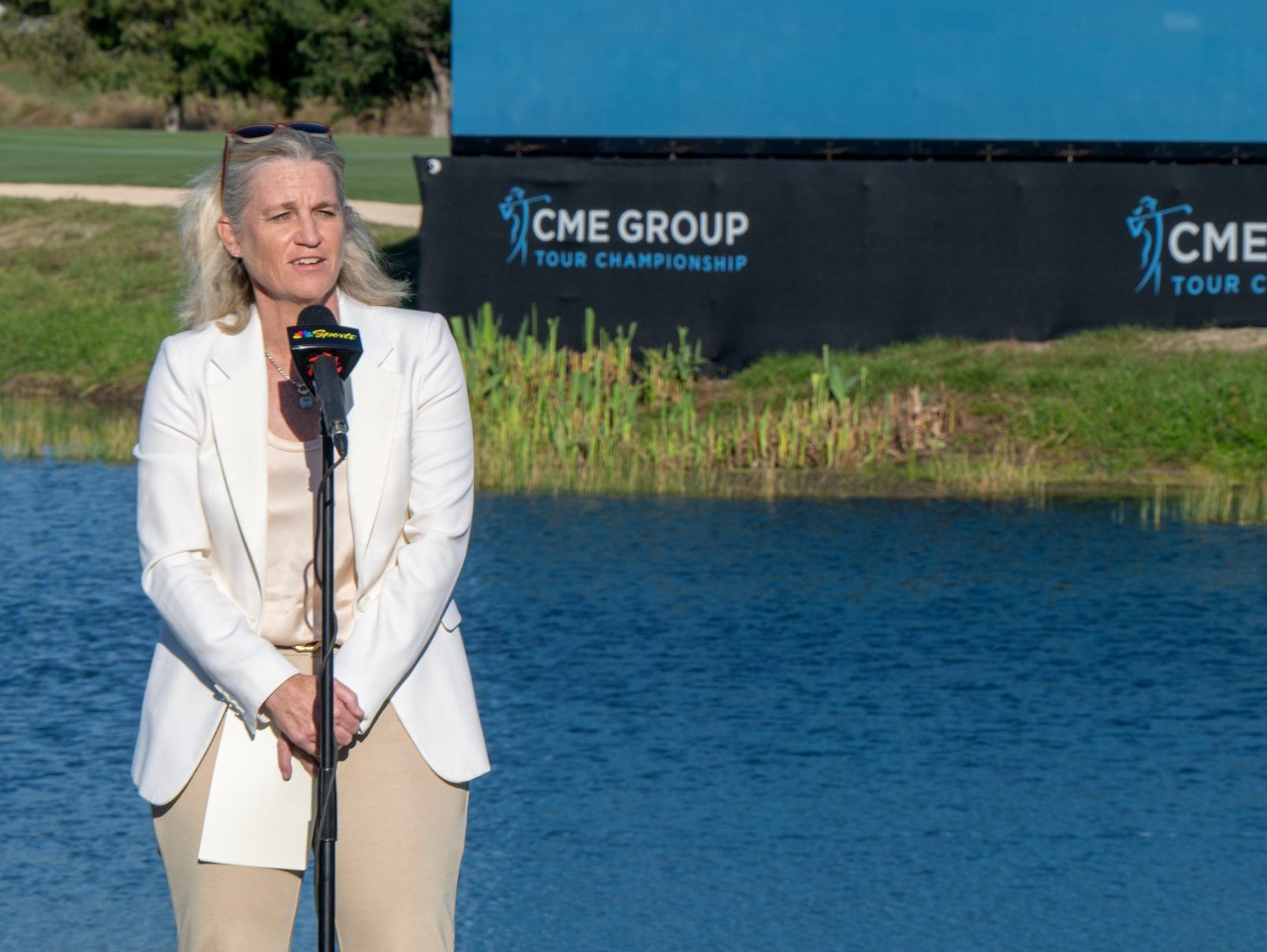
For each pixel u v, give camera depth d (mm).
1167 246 28016
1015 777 10656
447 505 5477
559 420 24406
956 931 8102
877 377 26719
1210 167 27938
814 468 23531
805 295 28141
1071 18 28141
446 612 5559
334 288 5492
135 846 9500
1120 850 9305
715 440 24109
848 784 10500
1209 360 26578
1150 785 10508
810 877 8859
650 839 9477
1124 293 28094
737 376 27891
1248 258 28016
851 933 8078
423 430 5484
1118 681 13039
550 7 28469
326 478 5008
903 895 8594
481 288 28359
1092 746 11359
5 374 34094
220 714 5328
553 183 28234
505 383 25422
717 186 28125
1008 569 17188
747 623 14898
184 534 5406
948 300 28125
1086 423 24672
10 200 47156
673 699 12492
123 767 10992
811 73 28406
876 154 28406
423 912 5320
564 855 9219
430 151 78562
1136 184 28016
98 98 137125
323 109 129000
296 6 118188
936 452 24219
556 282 28312
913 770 10805
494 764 10906
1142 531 19266
